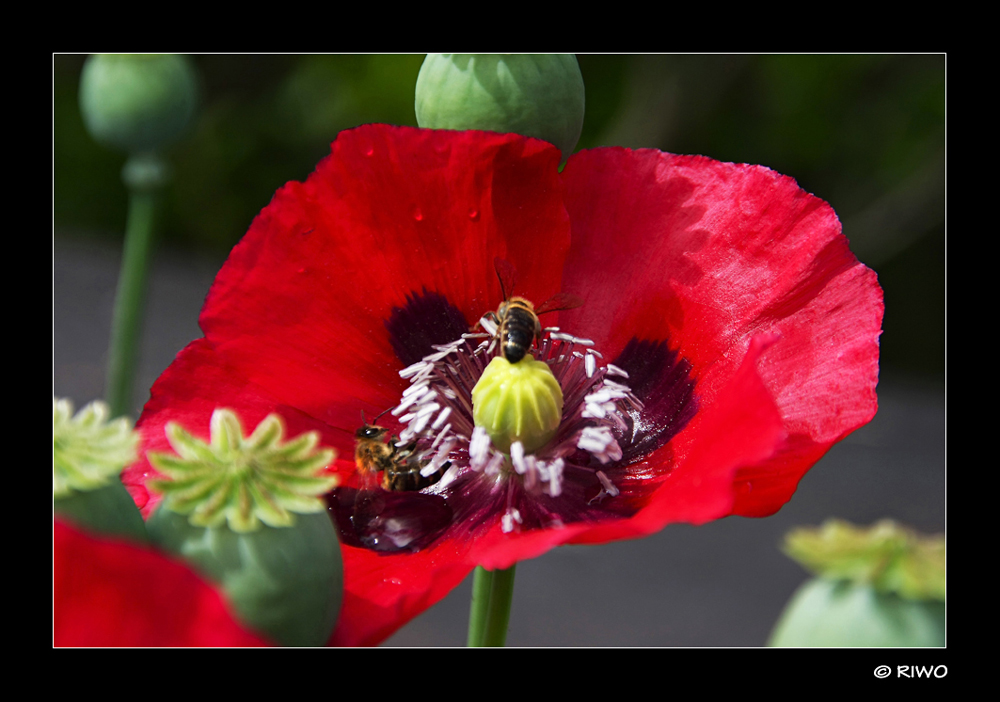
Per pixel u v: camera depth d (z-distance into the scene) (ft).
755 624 2.75
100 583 0.99
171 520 1.21
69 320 3.96
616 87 4.52
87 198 4.97
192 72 1.94
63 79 4.95
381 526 1.40
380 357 1.46
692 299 1.45
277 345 1.43
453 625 2.78
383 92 4.50
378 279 1.46
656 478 1.43
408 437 1.43
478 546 1.40
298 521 1.21
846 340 1.39
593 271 1.48
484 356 1.49
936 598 1.39
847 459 3.54
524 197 1.46
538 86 1.44
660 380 1.46
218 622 0.98
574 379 1.48
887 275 4.76
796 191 1.43
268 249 1.43
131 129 1.89
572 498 1.43
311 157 4.84
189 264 4.77
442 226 1.46
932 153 4.42
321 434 1.43
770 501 1.34
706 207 1.46
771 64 4.45
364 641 1.26
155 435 1.39
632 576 2.97
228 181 4.83
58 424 1.19
